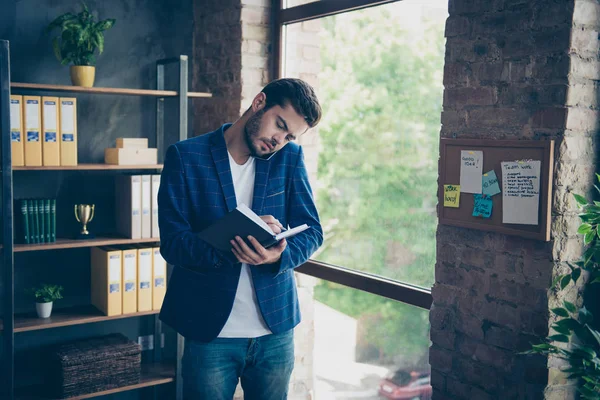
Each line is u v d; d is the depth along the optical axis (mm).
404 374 2777
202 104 3717
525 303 2078
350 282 3033
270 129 1881
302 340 3385
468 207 2246
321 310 3268
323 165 3225
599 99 2010
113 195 3467
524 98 2057
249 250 1779
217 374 1968
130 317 3535
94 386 3082
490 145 2143
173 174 1933
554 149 1967
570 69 1926
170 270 3621
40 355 3271
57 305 3352
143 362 3555
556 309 1845
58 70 3262
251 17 3377
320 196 3260
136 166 3184
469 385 2297
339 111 3098
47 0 3191
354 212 3035
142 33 3500
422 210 2645
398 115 2752
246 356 1996
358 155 2992
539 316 2033
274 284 1984
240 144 1979
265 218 1870
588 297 2084
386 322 2859
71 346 3168
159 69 3543
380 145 2859
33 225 2992
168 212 1929
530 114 2039
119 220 3379
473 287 2266
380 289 2850
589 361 1772
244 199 1997
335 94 3125
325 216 3236
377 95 2867
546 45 1980
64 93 3285
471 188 2227
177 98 3371
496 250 2172
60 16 3025
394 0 2744
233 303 1940
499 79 2133
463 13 2248
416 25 2637
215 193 1941
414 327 2709
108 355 3105
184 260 1866
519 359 2105
